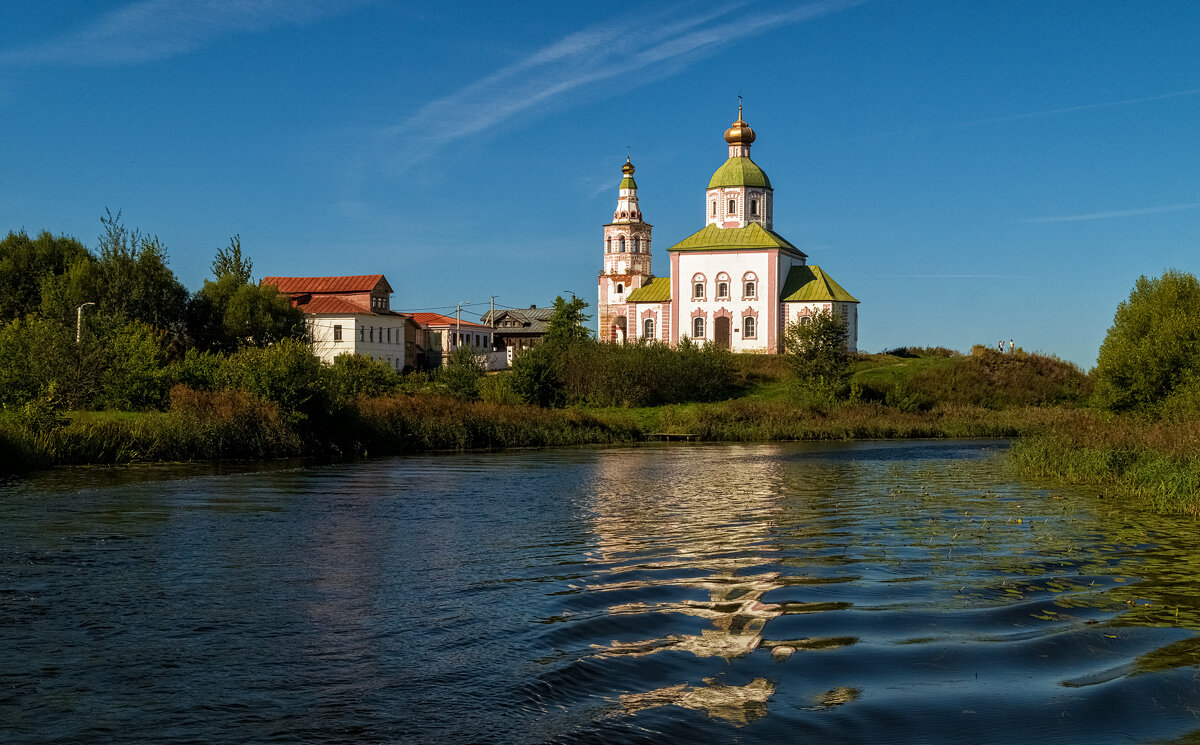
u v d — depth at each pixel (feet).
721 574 49.93
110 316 193.67
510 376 228.02
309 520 69.97
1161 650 35.70
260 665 33.40
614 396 257.75
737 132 360.28
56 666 33.12
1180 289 164.76
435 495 89.15
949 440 205.98
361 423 154.71
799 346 289.12
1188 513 76.13
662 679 32.01
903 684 31.63
